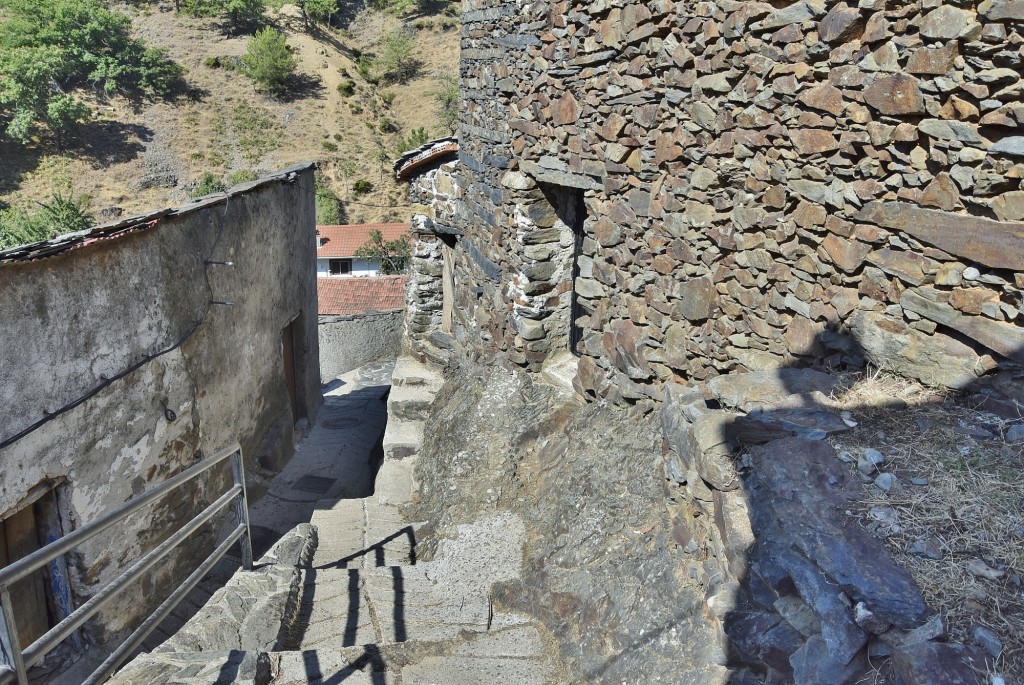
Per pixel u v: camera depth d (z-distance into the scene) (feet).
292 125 166.40
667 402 13.12
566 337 21.66
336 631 13.24
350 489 28.14
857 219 10.84
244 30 201.05
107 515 8.91
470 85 25.31
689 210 13.78
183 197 138.72
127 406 17.85
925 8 9.35
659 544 12.35
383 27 223.71
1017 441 9.21
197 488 21.70
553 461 17.72
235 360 24.58
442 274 31.76
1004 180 8.89
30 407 14.55
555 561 14.20
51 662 16.15
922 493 8.86
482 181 24.45
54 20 167.32
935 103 9.46
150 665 10.77
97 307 16.60
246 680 10.45
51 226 61.46
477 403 22.72
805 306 11.85
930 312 10.11
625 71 15.35
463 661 11.80
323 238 107.55
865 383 10.85
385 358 54.08
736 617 9.19
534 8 19.13
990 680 6.74
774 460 9.77
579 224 20.90
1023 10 8.23
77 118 149.38
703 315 13.71
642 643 10.69
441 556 16.49
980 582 7.71
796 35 11.15
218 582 21.09
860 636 7.60
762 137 12.09
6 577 6.97
